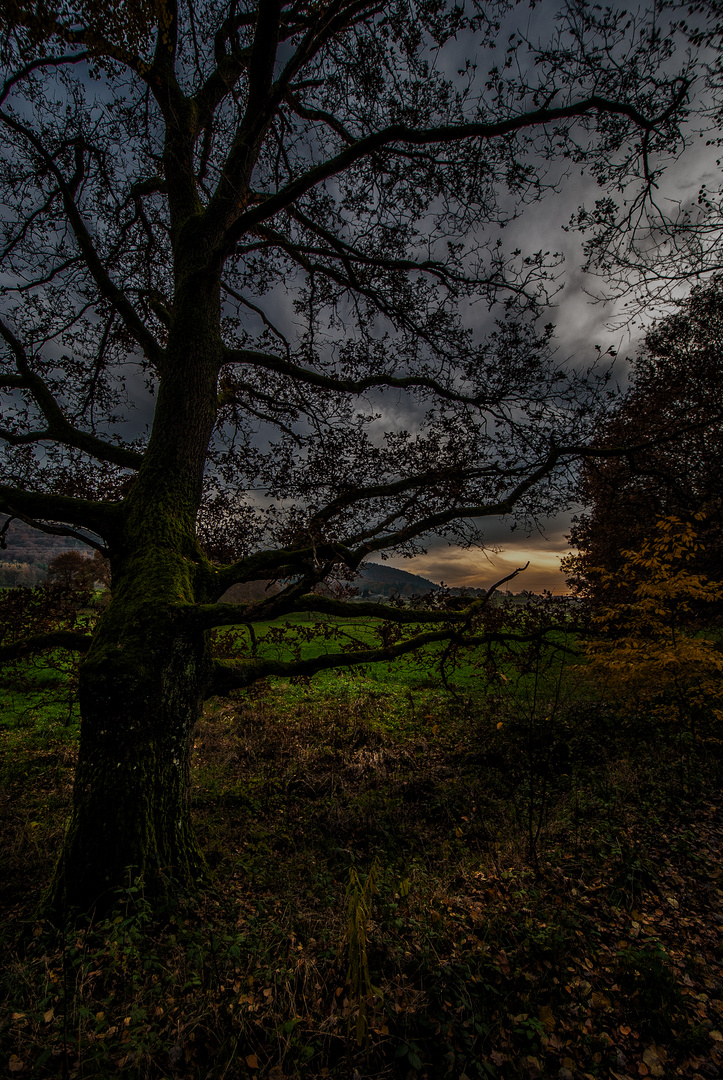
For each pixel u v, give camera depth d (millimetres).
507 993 3088
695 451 10914
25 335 7812
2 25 3818
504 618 6520
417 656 7629
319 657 6238
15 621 6281
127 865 4047
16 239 7137
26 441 6773
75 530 5320
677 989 3197
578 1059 2756
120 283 7945
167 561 5059
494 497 7246
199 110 6926
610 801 6848
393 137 5320
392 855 5832
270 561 5914
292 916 4008
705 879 4707
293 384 8664
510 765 8906
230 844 5996
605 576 9656
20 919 4262
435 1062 2590
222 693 5875
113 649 4492
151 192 7859
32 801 7547
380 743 10453
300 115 7527
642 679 8922
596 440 8641
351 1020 2807
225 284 8609
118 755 4363
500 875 4922
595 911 4211
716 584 8453
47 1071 2436
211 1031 2686
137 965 3314
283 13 6285
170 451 5672
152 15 4055
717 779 7348
